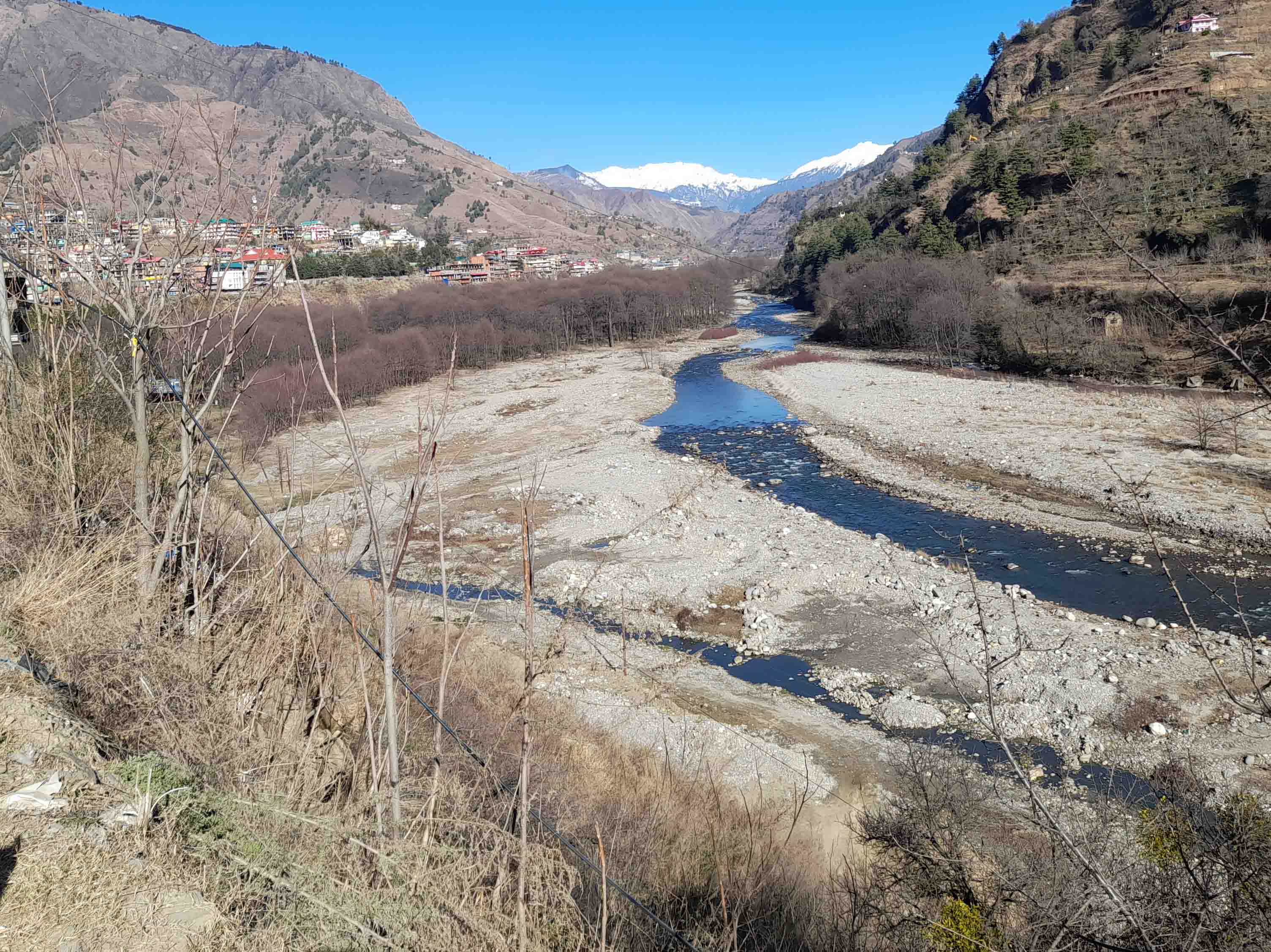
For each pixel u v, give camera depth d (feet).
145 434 22.68
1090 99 393.70
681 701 61.16
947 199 384.88
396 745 15.20
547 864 17.02
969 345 225.56
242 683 20.47
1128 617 72.79
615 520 102.47
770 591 81.87
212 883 13.97
